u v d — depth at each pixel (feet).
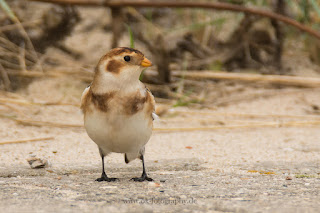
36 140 31.94
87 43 49.01
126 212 16.65
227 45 53.93
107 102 21.17
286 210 17.02
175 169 25.64
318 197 19.08
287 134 36.32
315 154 29.73
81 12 51.34
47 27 48.93
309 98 47.29
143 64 21.34
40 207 17.10
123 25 50.39
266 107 44.80
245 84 50.21
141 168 25.71
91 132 21.95
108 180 22.66
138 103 21.36
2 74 43.65
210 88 48.37
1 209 16.75
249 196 19.22
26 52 46.62
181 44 52.37
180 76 48.37
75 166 25.62
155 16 53.36
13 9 48.60
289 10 56.08
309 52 57.16
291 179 22.68
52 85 43.80
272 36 55.21
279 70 53.42
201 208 17.30
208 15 53.57
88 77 44.93
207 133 36.58
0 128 34.35
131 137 21.72
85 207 17.21
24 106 39.88
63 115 39.01
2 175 23.13
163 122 39.34
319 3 53.01
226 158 28.43
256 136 35.63
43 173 23.86
